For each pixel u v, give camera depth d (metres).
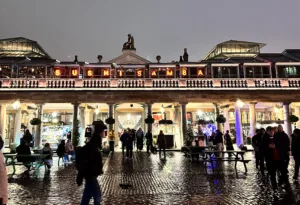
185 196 8.95
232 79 27.28
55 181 11.84
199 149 18.58
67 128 30.61
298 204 7.87
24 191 9.82
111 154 23.81
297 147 11.57
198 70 28.23
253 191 9.57
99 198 6.21
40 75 27.34
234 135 33.53
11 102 26.06
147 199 8.59
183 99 26.89
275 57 31.73
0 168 5.01
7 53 35.34
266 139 10.38
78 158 6.32
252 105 27.42
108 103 26.66
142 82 26.98
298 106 31.95
